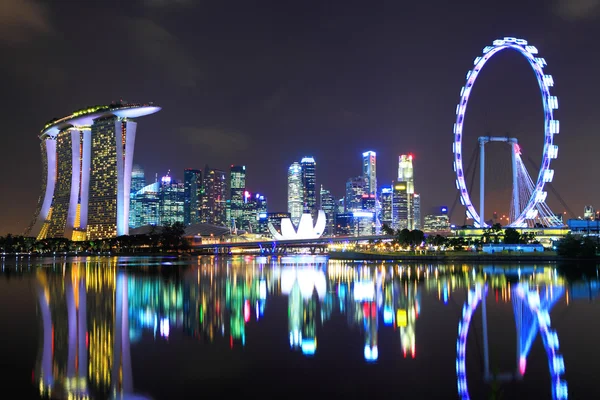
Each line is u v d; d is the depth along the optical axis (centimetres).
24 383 3788
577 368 4088
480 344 4919
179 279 12700
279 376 3891
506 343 4944
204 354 4569
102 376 3931
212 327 5838
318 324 5978
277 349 4734
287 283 11356
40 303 7938
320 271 15888
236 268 18275
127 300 8281
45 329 5753
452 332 5469
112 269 17662
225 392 3556
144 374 3975
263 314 6769
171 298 8538
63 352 4691
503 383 3725
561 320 6169
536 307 7225
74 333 5522
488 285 10344
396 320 6228
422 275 13362
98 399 3447
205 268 18312
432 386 3644
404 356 4456
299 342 5022
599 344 4897
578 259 19100
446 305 7469
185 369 4097
